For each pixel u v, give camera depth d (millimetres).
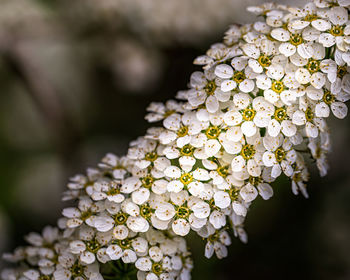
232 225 277
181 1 370
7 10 377
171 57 387
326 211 395
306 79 269
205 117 270
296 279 380
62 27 393
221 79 271
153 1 370
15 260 293
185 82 393
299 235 389
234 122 267
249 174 268
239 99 268
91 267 269
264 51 272
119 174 278
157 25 371
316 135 269
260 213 391
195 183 266
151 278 266
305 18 274
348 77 273
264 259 382
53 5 390
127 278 272
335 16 272
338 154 409
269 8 288
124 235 266
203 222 265
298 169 277
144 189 268
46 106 409
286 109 268
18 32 389
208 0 369
